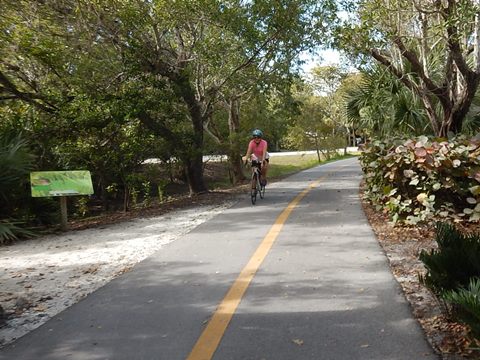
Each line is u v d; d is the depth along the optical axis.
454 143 8.59
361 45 11.77
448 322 4.36
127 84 13.58
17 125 12.93
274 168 29.95
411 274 5.86
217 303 5.20
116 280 6.22
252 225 9.35
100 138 14.09
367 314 4.70
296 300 5.17
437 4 10.32
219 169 27.88
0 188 10.47
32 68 13.83
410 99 14.79
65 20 12.95
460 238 4.86
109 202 18.94
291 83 17.06
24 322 4.98
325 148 40.12
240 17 13.26
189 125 16.28
